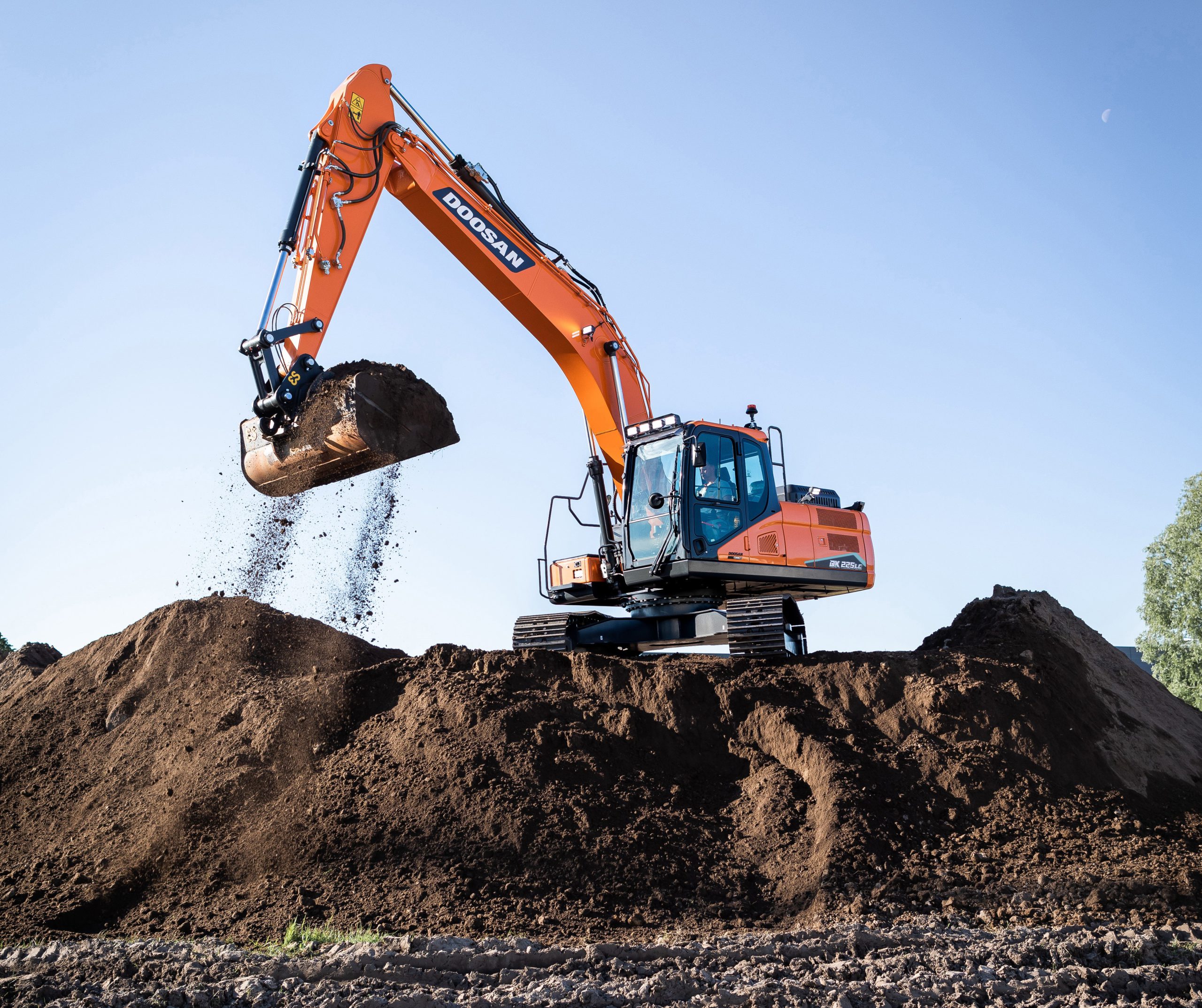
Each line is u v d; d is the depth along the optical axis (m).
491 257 12.90
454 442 11.06
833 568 13.22
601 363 13.85
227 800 10.53
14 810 11.85
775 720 11.04
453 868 9.21
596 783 10.29
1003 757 10.75
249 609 14.68
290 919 8.45
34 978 6.06
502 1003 5.84
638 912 8.75
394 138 12.05
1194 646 34.69
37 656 17.67
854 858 9.26
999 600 14.37
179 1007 5.63
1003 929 8.25
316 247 10.95
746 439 12.98
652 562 12.45
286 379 10.26
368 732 11.48
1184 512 36.28
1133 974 6.81
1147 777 11.39
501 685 11.58
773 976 6.79
